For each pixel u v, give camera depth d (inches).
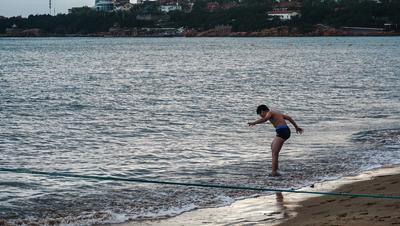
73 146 762.8
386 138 785.6
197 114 1088.8
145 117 1052.5
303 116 1045.2
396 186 480.4
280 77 2050.9
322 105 1213.7
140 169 613.6
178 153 701.3
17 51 4810.5
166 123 972.6
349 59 3287.4
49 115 1087.0
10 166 635.5
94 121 1004.6
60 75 2215.8
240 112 1115.3
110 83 1856.5
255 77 2069.4
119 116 1071.0
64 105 1249.4
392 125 917.2
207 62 3154.5
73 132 884.0
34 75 2199.8
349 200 442.9
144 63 3100.4
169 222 412.2
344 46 5551.2
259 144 756.0
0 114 1091.3
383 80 1840.6
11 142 792.9
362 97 1355.8
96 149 737.6
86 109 1182.3
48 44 6865.2
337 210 410.0
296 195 481.1
